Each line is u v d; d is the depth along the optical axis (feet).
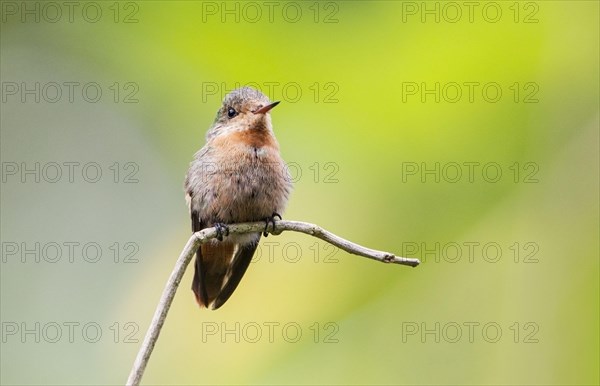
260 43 34.73
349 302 34.45
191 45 36.96
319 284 35.06
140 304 41.63
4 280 43.93
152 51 39.17
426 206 32.99
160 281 42.19
